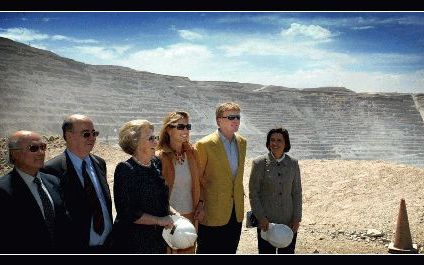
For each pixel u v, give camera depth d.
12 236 2.63
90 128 3.08
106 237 3.13
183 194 3.77
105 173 3.32
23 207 2.67
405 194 9.26
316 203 9.48
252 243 6.45
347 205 9.04
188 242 3.30
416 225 7.21
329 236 6.83
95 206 3.06
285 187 4.03
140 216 3.12
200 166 3.95
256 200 4.00
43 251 2.73
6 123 54.22
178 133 3.70
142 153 3.21
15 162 2.72
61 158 3.07
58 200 2.88
